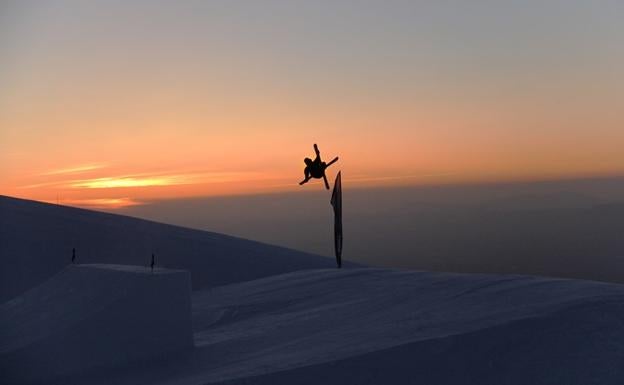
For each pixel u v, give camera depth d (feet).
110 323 27.73
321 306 34.88
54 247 66.85
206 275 65.31
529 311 24.99
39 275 58.95
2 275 57.41
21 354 27.20
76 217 79.87
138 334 28.09
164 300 28.76
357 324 28.68
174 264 67.41
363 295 35.32
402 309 29.96
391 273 40.63
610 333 22.61
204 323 37.01
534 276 32.60
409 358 22.40
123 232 76.28
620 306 24.63
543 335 22.89
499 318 24.72
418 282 35.70
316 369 22.35
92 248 67.97
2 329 30.22
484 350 22.43
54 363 27.07
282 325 31.63
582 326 23.20
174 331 28.78
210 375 23.97
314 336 27.81
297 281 43.91
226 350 28.14
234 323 35.45
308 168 37.27
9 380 25.98
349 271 43.86
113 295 28.68
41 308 31.48
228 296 43.50
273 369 22.95
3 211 77.00
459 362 22.03
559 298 26.53
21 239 67.31
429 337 23.58
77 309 29.37
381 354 22.72
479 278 33.81
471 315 26.17
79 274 33.17
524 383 20.71
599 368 20.79
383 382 21.54
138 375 26.25
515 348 22.36
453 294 30.91
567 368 21.02
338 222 50.85
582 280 30.17
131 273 29.53
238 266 69.31
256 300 40.09
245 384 22.00
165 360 27.78
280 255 76.48
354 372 22.08
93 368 27.20
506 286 30.27
